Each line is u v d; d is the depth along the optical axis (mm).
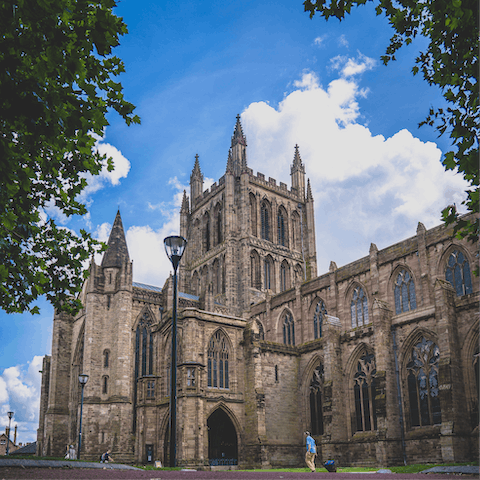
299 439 70562
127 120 13898
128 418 79062
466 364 51750
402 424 57156
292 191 135125
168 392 66000
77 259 21938
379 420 57000
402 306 71875
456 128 13516
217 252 122500
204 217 133500
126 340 83000
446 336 51938
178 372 62250
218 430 70625
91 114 11539
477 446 48656
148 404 66688
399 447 56281
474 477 21844
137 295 87875
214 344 66938
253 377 66375
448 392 49969
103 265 88438
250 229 121375
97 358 83062
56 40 10477
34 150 14125
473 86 12523
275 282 121625
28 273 20516
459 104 13945
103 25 11102
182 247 30875
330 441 62688
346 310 80750
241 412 66000
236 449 67188
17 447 176000
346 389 66125
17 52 10883
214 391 64375
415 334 58344
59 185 18750
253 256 119438
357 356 66062
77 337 92438
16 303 21375
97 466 36000
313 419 70625
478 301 51812
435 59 14227
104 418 80062
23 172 13312
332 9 14703
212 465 62625
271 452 66750
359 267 79562
